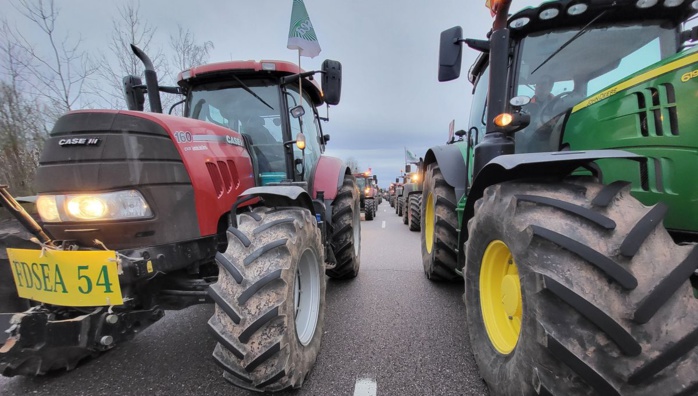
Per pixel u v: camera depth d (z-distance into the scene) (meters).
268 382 1.65
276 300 1.63
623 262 1.12
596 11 2.19
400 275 4.26
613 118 1.66
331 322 2.81
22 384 2.04
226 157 2.28
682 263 1.09
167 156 1.85
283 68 2.87
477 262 1.94
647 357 1.04
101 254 1.62
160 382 2.03
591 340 1.10
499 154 2.14
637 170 1.55
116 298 1.62
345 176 4.01
